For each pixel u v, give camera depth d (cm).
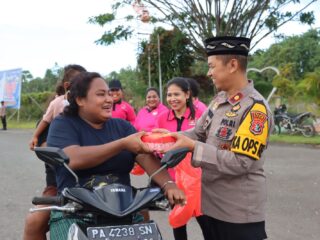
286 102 1983
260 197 297
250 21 1942
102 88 297
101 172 291
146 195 257
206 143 309
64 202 259
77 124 301
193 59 2227
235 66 297
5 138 1962
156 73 2280
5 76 3183
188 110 502
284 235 552
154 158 296
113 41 2039
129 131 317
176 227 416
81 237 239
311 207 677
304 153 1280
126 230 242
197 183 397
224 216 298
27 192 798
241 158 281
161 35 2181
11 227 587
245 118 286
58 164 258
